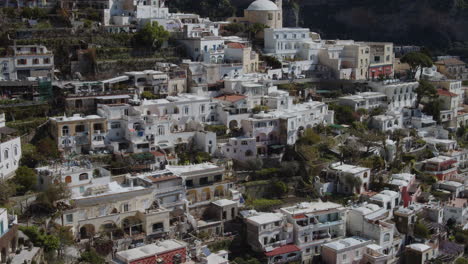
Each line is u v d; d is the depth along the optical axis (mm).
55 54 150500
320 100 166625
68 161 110438
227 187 114500
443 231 121625
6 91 129375
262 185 122062
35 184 102938
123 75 145625
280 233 105062
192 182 110312
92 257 88875
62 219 92375
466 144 175750
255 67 175375
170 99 136625
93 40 156875
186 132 129125
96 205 95750
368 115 165500
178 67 153375
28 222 92875
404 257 113750
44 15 165875
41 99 130125
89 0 181875
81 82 135750
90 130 119438
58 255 88438
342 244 104750
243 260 99875
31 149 115062
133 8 181750
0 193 94250
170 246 89375
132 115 125250
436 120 180375
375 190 129625
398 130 159500
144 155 117875
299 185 127250
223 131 136625
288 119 137375
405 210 119688
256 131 135000
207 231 104812
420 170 146250
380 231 109000
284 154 136250
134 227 97938
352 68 193250
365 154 142250
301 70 186250
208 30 187375
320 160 134375
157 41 163875
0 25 154625
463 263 110500
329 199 123438
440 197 133375
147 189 101500
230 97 145625
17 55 137875
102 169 109000
